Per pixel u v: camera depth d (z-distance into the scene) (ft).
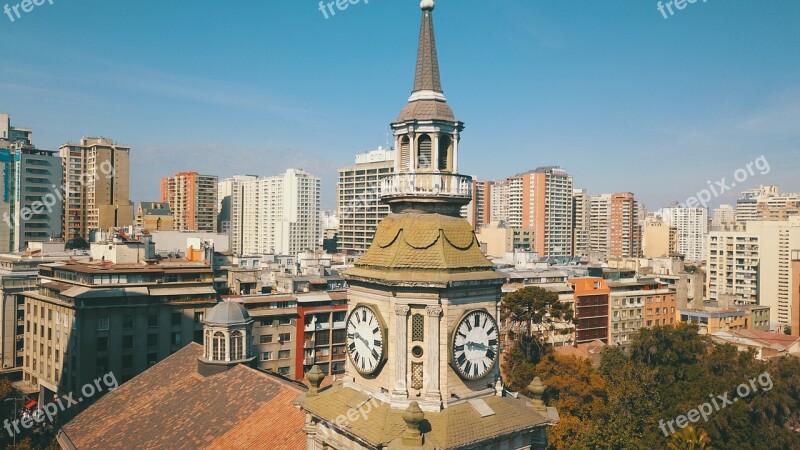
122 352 329.93
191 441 159.53
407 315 93.35
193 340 353.10
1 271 428.97
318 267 483.51
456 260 95.96
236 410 165.07
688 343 294.46
